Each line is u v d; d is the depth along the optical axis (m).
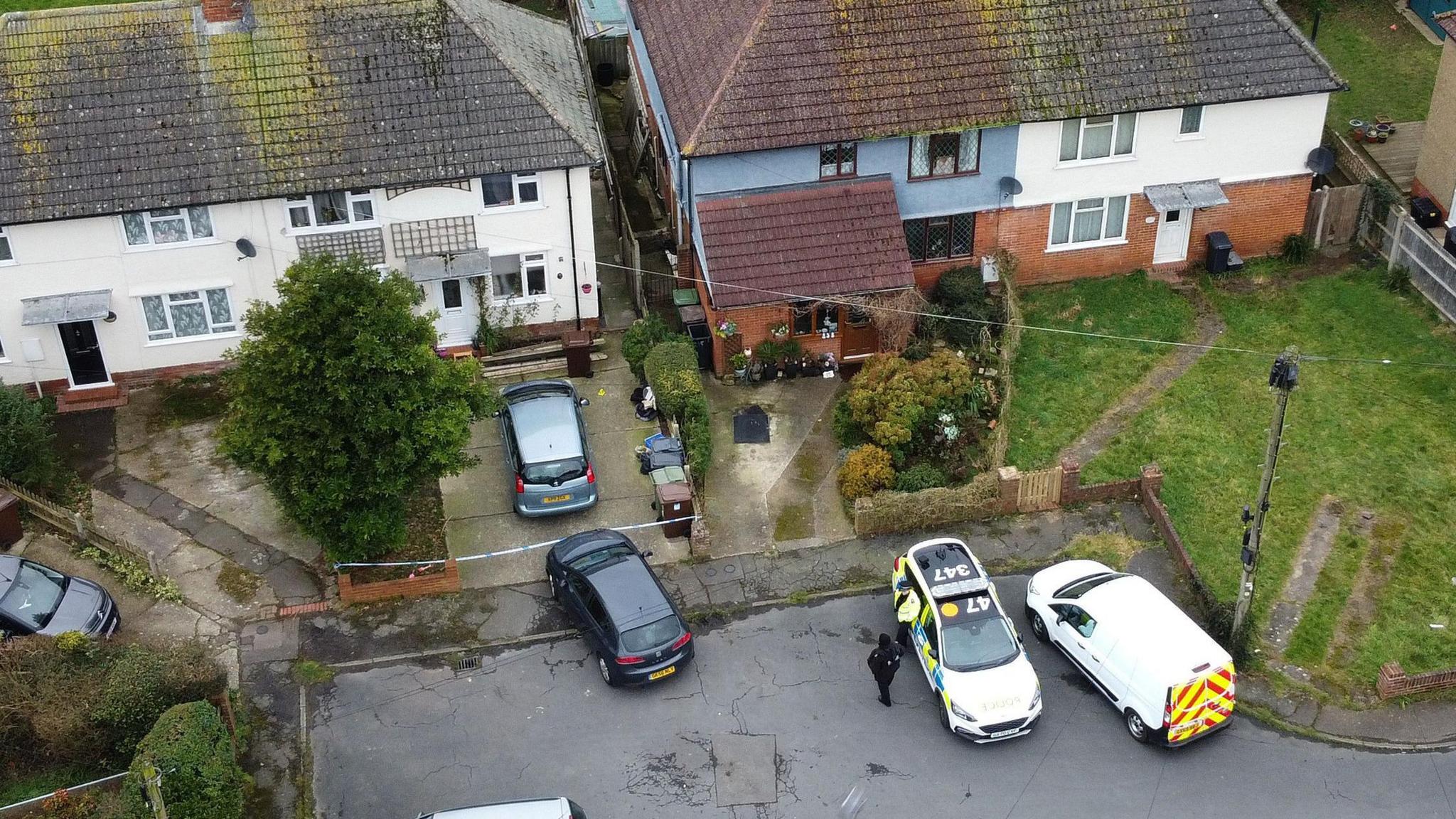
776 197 33.47
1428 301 35.00
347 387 25.83
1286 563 28.34
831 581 28.53
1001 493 29.53
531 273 34.84
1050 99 33.62
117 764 23.97
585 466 29.44
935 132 33.03
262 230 32.62
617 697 26.06
